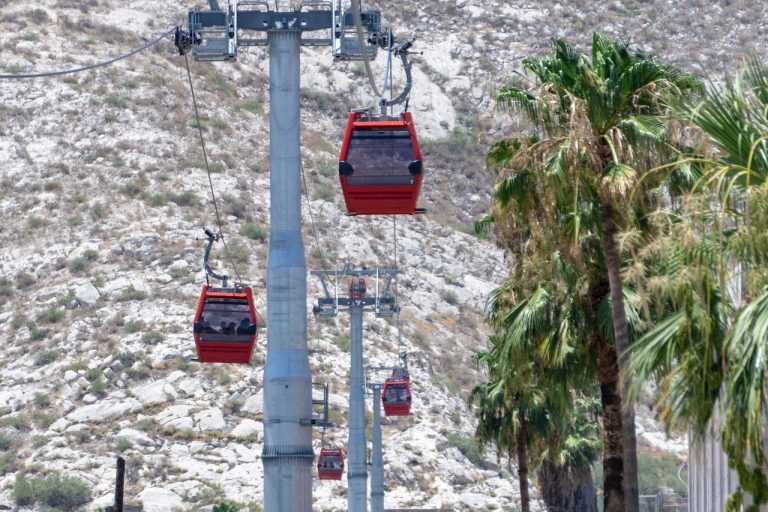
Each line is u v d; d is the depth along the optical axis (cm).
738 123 6359
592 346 10825
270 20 7544
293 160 7444
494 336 15988
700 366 6131
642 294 6312
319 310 19275
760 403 5781
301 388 7275
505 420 18188
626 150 9094
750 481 5894
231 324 10644
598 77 9631
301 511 7169
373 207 8469
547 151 9406
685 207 6091
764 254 5925
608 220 9244
